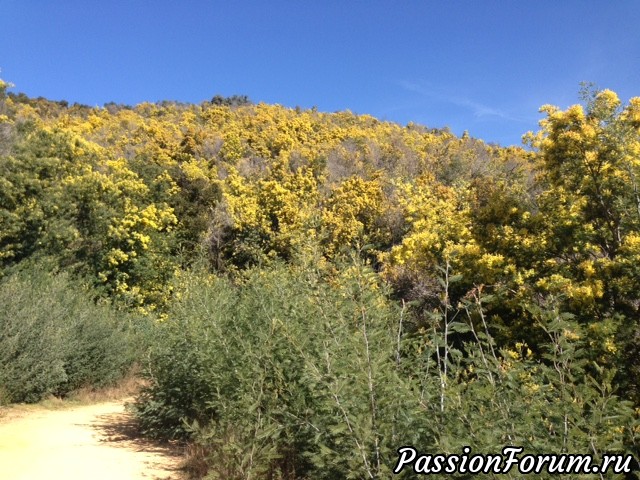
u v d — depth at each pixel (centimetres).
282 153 3834
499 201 830
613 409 306
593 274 668
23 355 1055
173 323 869
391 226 2270
